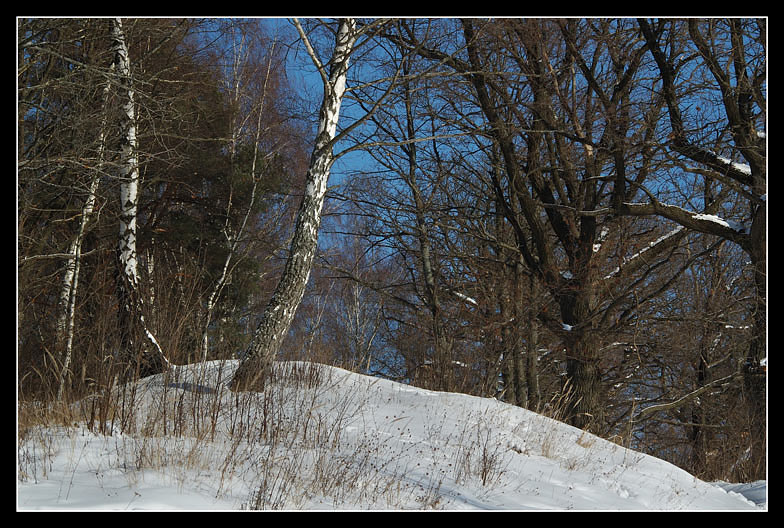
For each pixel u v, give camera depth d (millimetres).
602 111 16750
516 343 17781
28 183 12094
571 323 17438
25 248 12281
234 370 11000
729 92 15133
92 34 12883
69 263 14000
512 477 8672
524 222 20516
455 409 11555
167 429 8195
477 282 19484
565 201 18141
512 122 17734
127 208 12219
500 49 16891
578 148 18859
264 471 6992
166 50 16141
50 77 12852
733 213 19891
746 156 15031
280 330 10820
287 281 10992
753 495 10406
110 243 14586
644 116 17000
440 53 16750
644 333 19547
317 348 13141
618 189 16156
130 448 7238
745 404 15617
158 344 11141
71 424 7879
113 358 9008
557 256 21391
